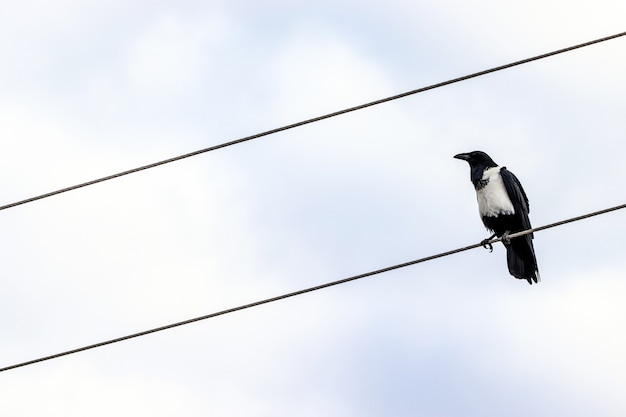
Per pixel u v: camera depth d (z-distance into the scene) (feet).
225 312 34.53
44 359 34.06
